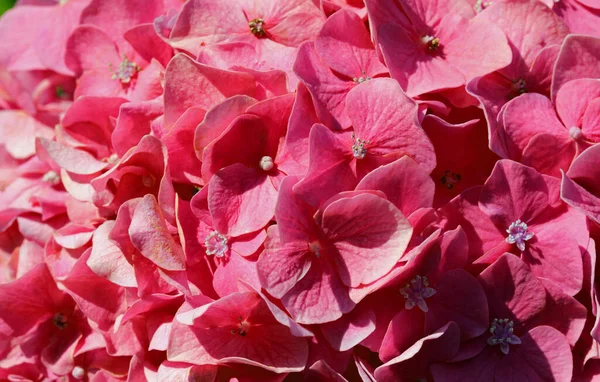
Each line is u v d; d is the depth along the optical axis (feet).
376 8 1.02
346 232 0.97
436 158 1.01
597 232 0.99
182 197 1.04
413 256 0.93
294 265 0.96
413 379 0.98
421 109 1.00
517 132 1.00
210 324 0.98
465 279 0.97
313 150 0.96
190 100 1.02
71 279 1.05
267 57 1.05
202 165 1.00
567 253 0.98
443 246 0.97
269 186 1.00
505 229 0.99
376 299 0.98
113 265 1.00
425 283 0.97
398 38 1.03
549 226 1.00
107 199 1.04
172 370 0.98
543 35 1.04
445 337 0.96
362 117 0.99
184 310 0.97
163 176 0.99
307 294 0.96
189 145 1.03
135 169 1.04
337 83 1.02
